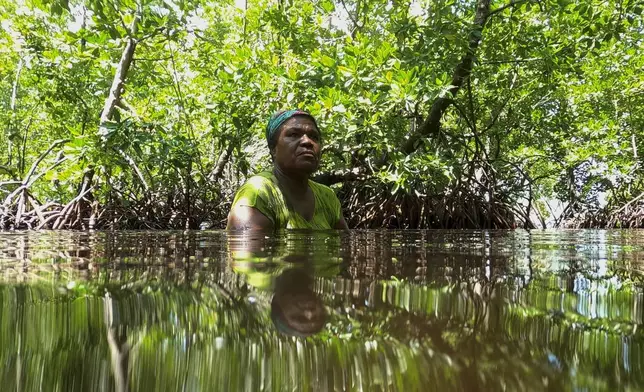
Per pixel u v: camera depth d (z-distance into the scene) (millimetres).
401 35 4824
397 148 5461
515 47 5688
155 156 5105
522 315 376
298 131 2828
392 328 319
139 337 304
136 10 4586
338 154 5555
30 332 321
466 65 5211
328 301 431
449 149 5621
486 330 316
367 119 4602
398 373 220
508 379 215
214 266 783
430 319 356
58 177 5086
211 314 370
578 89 8031
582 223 9305
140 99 6957
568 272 737
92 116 8031
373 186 5730
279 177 2857
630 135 9297
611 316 385
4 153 11812
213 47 6797
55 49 6219
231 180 7922
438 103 5414
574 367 236
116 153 4969
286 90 5227
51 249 1239
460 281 599
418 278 624
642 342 292
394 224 5750
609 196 9859
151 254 1057
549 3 4906
